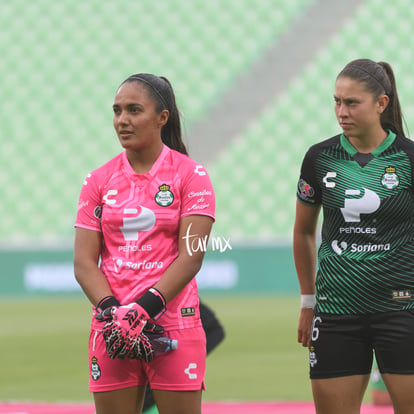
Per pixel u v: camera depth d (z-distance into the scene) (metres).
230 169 79.31
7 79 88.06
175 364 11.38
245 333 38.16
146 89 11.57
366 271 12.03
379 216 12.05
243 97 82.94
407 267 12.06
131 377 11.51
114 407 11.57
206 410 20.47
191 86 84.50
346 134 12.17
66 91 86.56
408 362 11.94
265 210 77.19
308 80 82.62
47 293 62.62
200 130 81.75
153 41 87.81
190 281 11.53
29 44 89.69
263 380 25.72
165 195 11.55
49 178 82.00
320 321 12.41
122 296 11.43
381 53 82.44
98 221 11.82
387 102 12.16
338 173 12.30
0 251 63.31
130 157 11.80
